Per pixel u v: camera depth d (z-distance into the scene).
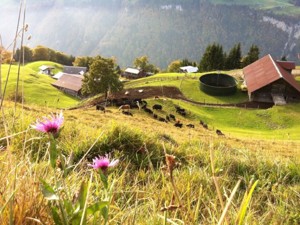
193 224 2.34
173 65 146.38
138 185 5.24
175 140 12.37
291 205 5.41
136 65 156.38
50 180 2.86
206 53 117.31
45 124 1.95
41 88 91.31
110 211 3.01
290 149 26.28
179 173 5.74
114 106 47.66
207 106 68.19
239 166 7.71
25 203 2.27
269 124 60.28
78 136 7.56
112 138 7.41
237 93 75.56
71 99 90.62
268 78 73.38
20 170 2.87
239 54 116.88
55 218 2.04
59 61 186.00
